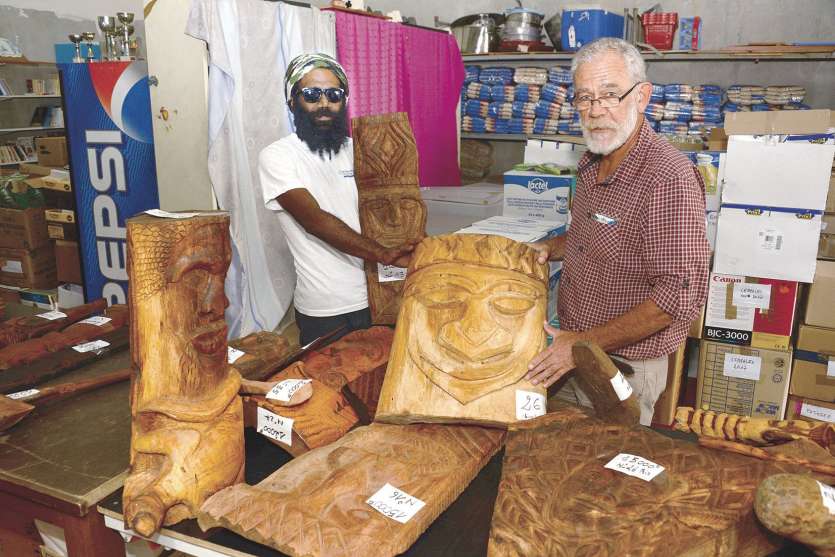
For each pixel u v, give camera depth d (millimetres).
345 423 1509
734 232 2762
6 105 6980
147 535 1145
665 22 4844
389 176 2070
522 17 5277
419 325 1494
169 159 2984
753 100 4875
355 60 3527
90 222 3787
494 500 1286
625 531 1083
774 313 2801
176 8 2760
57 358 1924
